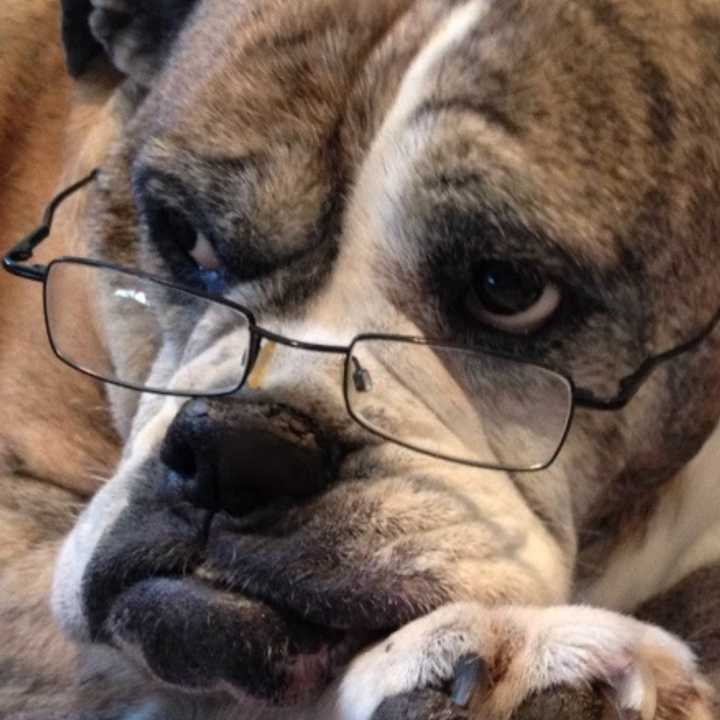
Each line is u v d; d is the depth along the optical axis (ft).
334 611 1.39
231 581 1.40
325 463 1.43
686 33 1.53
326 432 1.44
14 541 1.79
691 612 1.76
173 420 1.45
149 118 1.65
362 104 1.50
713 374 1.60
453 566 1.42
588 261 1.46
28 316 1.92
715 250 1.55
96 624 1.47
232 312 1.53
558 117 1.46
